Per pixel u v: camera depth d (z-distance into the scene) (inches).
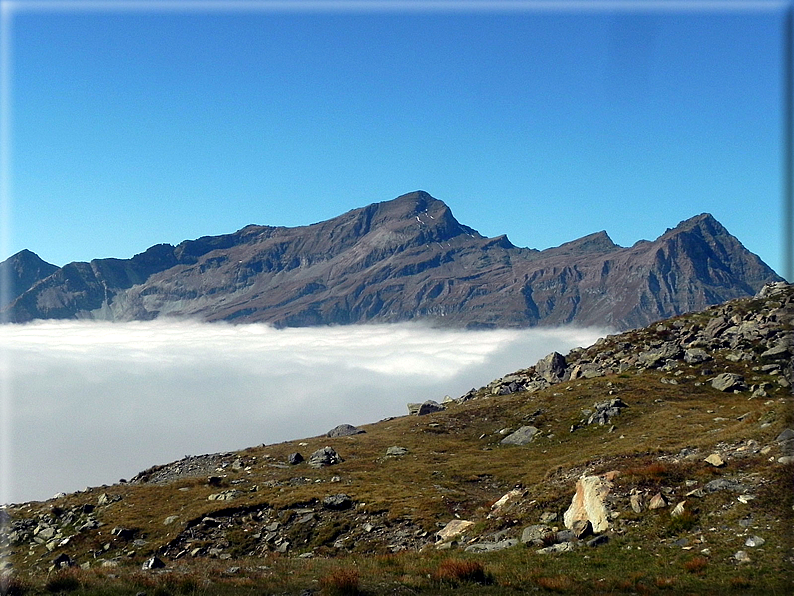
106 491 2620.6
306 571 1200.8
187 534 2028.8
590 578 1057.5
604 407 3034.0
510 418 3351.4
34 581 1088.8
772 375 3169.3
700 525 1140.5
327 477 2566.4
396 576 1125.7
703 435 1879.9
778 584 931.3
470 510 1975.9
